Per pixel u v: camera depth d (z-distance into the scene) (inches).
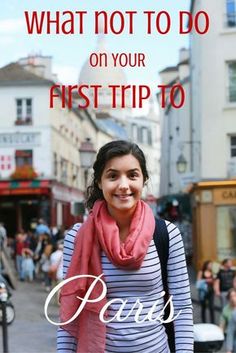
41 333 529.0
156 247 117.5
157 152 3909.9
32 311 653.3
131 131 3506.4
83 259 115.7
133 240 113.9
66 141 1868.8
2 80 1630.2
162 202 1646.2
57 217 1696.6
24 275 973.8
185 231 1256.8
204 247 992.9
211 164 1026.1
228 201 988.6
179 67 1616.6
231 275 547.2
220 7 1025.5
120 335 114.1
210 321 556.4
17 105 1642.5
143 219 116.8
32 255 987.9
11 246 1259.2
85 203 130.4
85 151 843.4
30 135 1628.9
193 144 1273.4
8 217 1658.5
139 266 114.3
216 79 1029.2
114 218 118.0
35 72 1713.8
